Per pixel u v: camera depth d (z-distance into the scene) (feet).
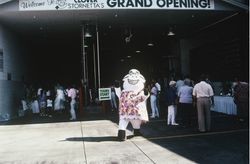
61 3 58.65
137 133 38.29
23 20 66.44
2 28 66.64
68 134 43.37
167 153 29.25
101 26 76.48
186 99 44.88
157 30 83.71
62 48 110.22
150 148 31.73
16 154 32.04
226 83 65.46
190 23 75.10
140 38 95.25
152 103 57.98
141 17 68.03
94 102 79.61
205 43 82.23
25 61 89.25
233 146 31.04
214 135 37.45
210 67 80.12
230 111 55.52
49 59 122.21
